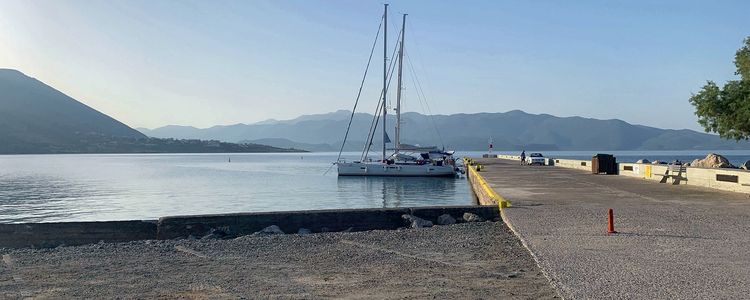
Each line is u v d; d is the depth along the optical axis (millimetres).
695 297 7953
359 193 48406
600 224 15281
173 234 18531
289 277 10062
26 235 17594
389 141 74062
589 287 8570
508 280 9578
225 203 40719
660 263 10188
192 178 76000
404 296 8602
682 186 29734
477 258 11609
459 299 8391
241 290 9094
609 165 44000
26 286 9633
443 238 14508
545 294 8617
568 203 20953
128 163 151250
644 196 23703
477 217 19547
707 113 30953
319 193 48844
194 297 8688
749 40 30344
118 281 9922
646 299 7902
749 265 9938
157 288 9328
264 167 120062
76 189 56062
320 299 8484
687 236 13094
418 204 38250
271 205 38875
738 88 29969
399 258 11742
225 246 13750
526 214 17688
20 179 73312
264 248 13359
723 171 26969
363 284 9422
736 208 18766
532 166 64062
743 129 30109
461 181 63281
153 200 43688
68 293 9078
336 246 13492
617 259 10578
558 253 11219
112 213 34906
